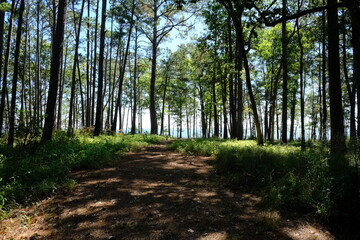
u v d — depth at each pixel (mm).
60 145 10086
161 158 9711
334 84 8305
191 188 5883
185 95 38094
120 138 15359
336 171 5180
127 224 3998
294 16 6367
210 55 20859
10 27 11078
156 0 21766
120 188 5836
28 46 23188
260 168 6523
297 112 40688
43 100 29844
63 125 44000
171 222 4066
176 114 46562
